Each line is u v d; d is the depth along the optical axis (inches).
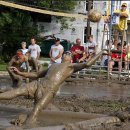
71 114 593.9
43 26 2348.7
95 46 1288.1
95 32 2309.3
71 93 928.3
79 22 2374.5
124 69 1310.3
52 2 2130.9
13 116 581.9
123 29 1288.1
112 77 1288.1
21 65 871.1
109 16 1358.3
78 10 2289.6
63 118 576.7
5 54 1956.2
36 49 1232.8
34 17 2257.6
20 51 845.2
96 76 1291.8
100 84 1203.2
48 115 581.0
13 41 1951.3
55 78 556.4
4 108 644.1
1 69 1525.6
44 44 2241.6
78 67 562.9
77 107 671.1
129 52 1341.0
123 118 548.7
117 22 1269.7
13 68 579.5
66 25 2340.1
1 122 538.3
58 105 688.4
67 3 2169.0
